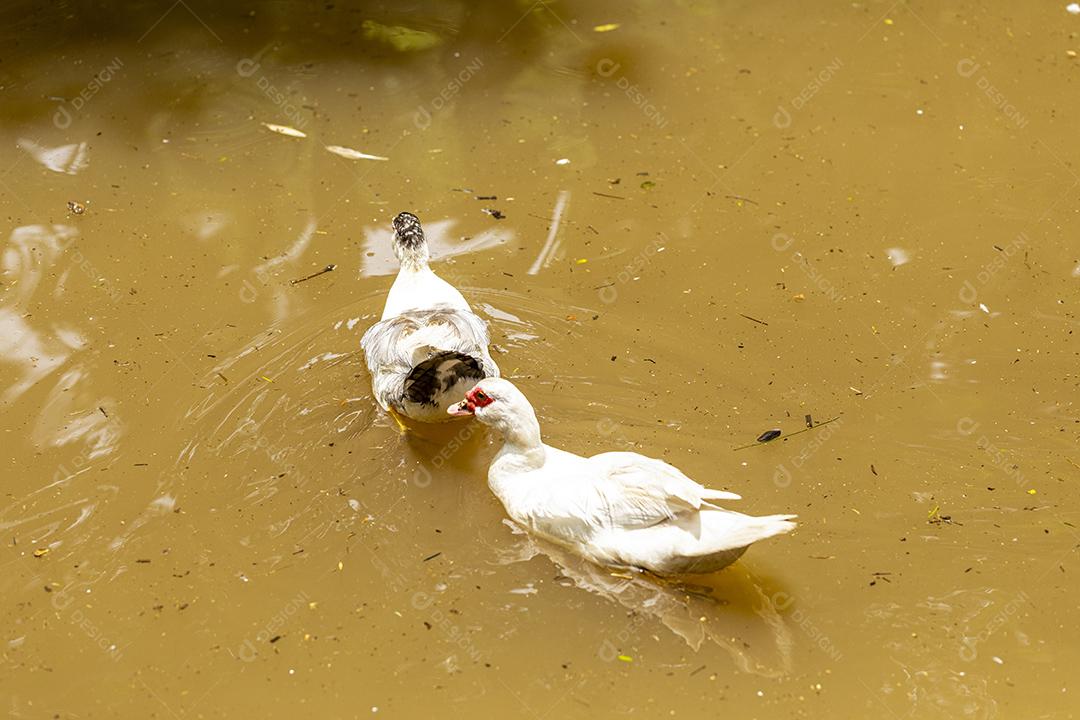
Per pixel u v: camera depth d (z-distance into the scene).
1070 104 13.12
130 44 14.05
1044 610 7.68
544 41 14.34
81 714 7.07
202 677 7.30
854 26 14.54
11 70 13.52
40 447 9.06
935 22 14.59
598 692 7.15
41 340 10.09
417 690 7.18
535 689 7.18
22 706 7.13
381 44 14.23
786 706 7.05
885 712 7.02
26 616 7.72
